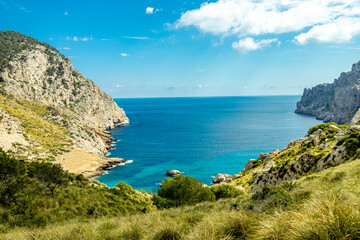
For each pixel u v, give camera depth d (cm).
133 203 3167
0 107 11925
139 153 13062
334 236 332
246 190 4700
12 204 2005
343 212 367
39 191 2505
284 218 431
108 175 9438
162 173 9538
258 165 6894
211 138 16375
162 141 16062
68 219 2072
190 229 682
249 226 518
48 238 779
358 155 2275
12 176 2459
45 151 10269
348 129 3625
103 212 2517
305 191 800
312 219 375
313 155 3306
